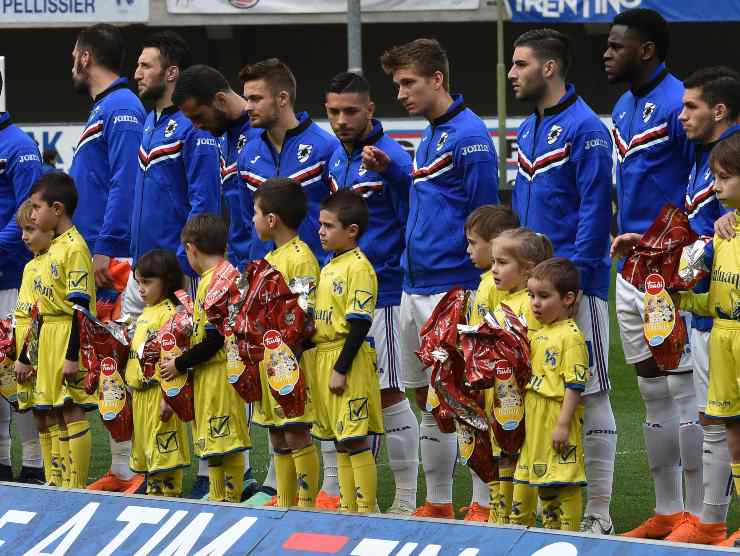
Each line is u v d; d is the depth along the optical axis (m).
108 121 14.65
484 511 12.24
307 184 13.14
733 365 10.16
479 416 10.56
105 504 10.55
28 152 15.34
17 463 16.02
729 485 10.86
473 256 11.32
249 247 13.75
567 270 10.41
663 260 9.97
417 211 12.35
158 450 12.33
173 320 11.89
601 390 11.53
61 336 13.38
